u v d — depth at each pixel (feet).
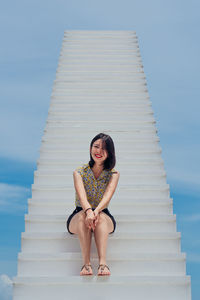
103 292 9.99
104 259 10.13
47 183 14.03
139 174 14.23
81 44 23.31
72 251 11.28
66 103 18.66
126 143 16.03
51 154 15.38
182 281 10.12
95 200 11.11
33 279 10.00
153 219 11.86
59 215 11.91
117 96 19.20
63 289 10.00
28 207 12.73
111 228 10.93
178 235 11.37
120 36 24.23
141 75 20.68
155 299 10.04
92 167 11.07
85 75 20.61
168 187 13.44
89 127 16.79
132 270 10.78
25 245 11.35
